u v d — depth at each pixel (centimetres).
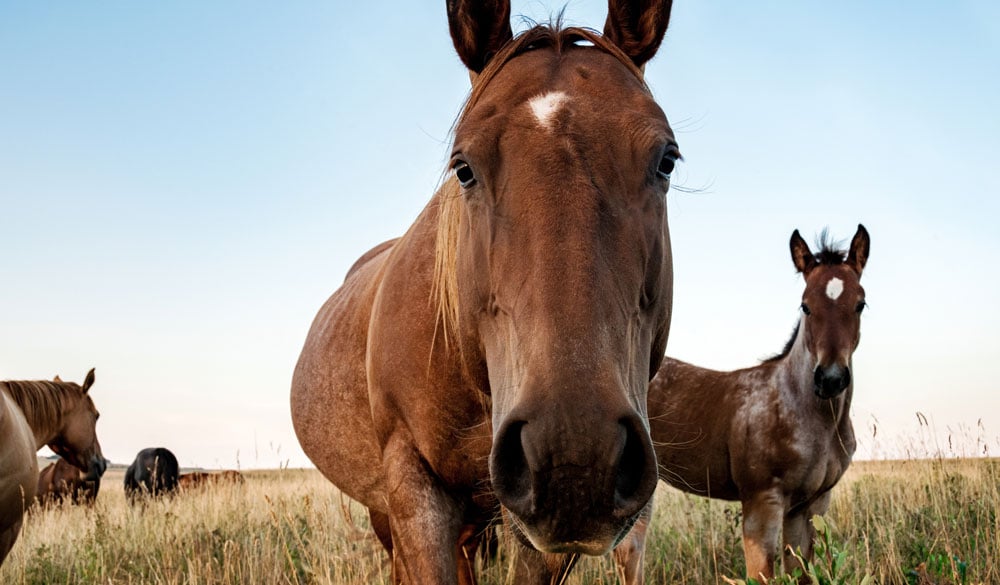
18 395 715
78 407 771
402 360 260
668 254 232
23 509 498
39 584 553
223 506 750
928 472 665
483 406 246
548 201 183
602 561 428
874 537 529
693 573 508
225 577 492
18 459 483
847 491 714
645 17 240
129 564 559
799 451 581
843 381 565
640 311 202
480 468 258
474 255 207
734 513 638
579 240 178
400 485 262
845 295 596
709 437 640
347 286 399
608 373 165
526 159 190
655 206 201
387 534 371
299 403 380
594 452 156
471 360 226
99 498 1244
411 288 264
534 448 158
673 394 688
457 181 241
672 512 686
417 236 279
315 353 366
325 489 841
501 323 194
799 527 608
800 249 687
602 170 189
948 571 365
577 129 192
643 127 195
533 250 180
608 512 160
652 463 162
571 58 216
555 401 159
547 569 260
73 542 661
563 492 157
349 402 324
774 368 632
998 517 472
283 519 630
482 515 282
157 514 734
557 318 169
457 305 229
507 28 242
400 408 264
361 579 452
